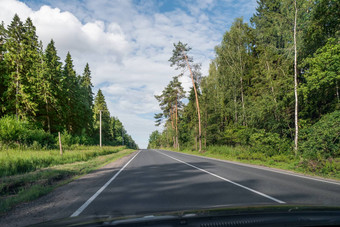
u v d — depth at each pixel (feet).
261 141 67.51
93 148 118.32
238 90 105.81
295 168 41.24
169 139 294.87
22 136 83.92
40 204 17.94
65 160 55.67
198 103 122.42
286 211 7.30
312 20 62.44
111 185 25.54
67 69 184.24
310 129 55.83
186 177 30.60
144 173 35.22
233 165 47.37
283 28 73.56
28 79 118.21
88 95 240.32
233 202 16.96
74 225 6.37
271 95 75.77
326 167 35.19
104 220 6.68
